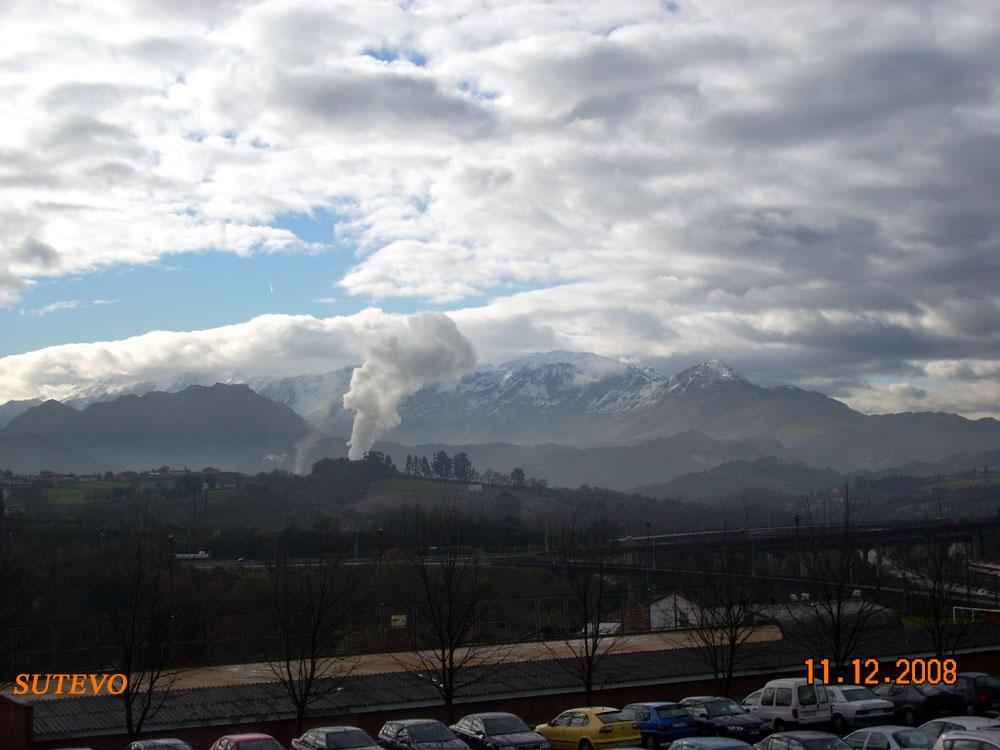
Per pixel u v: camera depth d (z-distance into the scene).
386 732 36.31
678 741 31.38
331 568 70.88
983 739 28.56
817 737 31.83
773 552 158.38
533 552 143.00
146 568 66.31
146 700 44.03
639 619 77.31
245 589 79.19
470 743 37.22
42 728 42.53
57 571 79.56
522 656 58.19
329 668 52.69
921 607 70.69
